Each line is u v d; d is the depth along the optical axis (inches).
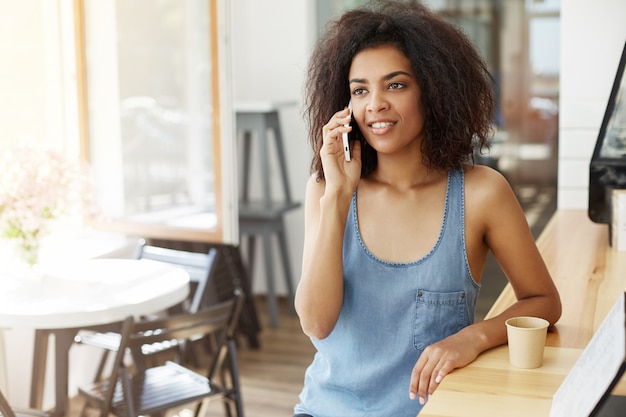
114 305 117.5
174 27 173.9
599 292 85.4
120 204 181.5
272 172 230.7
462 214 71.1
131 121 179.0
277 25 225.6
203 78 172.1
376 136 70.2
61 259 148.3
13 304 118.3
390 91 70.1
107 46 178.4
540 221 206.4
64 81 177.9
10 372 151.6
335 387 73.0
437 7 208.8
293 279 234.4
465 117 71.5
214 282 189.2
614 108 104.5
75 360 165.9
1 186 119.9
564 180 134.0
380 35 70.4
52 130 176.4
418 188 72.3
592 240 109.6
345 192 71.1
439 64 70.1
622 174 103.9
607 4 127.7
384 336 71.3
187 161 175.0
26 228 119.6
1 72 161.8
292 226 232.1
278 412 158.6
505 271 74.7
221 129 167.5
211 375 126.3
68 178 124.9
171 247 187.2
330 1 223.1
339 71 73.2
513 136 206.5
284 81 226.7
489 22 205.2
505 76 205.5
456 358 64.9
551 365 64.7
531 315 71.8
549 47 202.2
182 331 116.8
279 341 203.5
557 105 202.4
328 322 71.0
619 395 54.8
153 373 128.2
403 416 70.4
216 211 170.6
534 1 201.9
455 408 56.2
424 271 70.4
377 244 71.6
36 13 170.7
